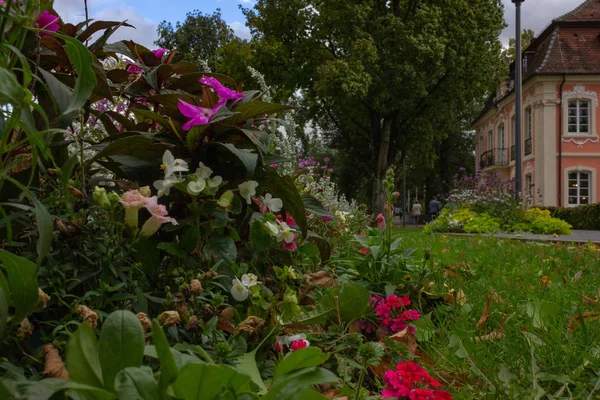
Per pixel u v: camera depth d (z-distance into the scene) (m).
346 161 31.84
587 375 1.90
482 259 4.60
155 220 1.62
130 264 1.71
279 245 2.30
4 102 0.97
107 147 1.87
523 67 30.09
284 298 1.77
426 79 23.50
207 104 2.02
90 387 0.89
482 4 24.00
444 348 2.14
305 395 1.22
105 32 2.06
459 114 41.88
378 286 2.75
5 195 1.63
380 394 1.79
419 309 2.75
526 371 1.87
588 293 3.35
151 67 2.52
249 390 1.12
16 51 1.00
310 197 2.36
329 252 2.58
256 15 25.11
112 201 1.56
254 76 3.25
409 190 51.28
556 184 26.83
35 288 1.14
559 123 26.81
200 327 1.54
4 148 1.07
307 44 24.23
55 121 1.59
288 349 1.88
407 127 26.44
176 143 2.06
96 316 1.33
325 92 22.34
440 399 1.40
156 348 0.93
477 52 23.81
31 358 1.27
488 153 35.94
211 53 36.38
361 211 5.44
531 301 2.75
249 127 2.18
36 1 1.08
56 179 1.83
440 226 16.20
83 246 1.58
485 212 16.48
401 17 24.58
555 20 28.08
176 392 0.97
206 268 1.90
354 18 22.38
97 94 2.01
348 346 1.93
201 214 1.88
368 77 21.52
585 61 26.84
